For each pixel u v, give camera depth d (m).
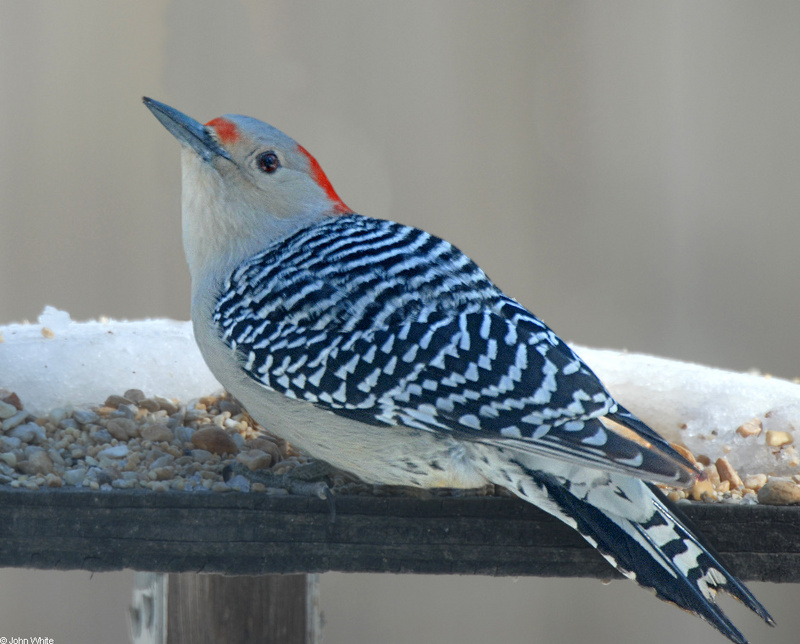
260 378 7.20
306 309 7.20
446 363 6.82
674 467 6.34
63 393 8.45
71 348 8.74
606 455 6.39
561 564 6.98
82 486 7.04
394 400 6.83
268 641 7.89
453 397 6.75
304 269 7.48
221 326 7.53
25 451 7.40
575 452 6.47
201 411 8.42
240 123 8.28
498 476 6.94
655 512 6.80
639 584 6.60
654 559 6.65
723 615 6.49
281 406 7.23
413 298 7.13
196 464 7.48
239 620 7.87
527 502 6.97
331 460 7.25
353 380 6.91
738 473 8.22
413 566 6.94
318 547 6.88
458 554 6.96
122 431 7.77
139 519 6.79
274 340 7.19
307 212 8.33
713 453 8.35
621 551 6.68
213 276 8.02
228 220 8.14
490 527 6.97
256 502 6.86
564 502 6.83
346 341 7.00
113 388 8.65
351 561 6.90
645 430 6.73
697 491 7.31
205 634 7.84
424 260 7.46
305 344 7.09
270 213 8.22
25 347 8.69
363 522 6.91
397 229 8.00
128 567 6.77
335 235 7.87
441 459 6.99
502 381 6.75
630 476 6.34
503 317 7.16
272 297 7.38
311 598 8.05
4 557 6.73
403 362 6.86
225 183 8.15
